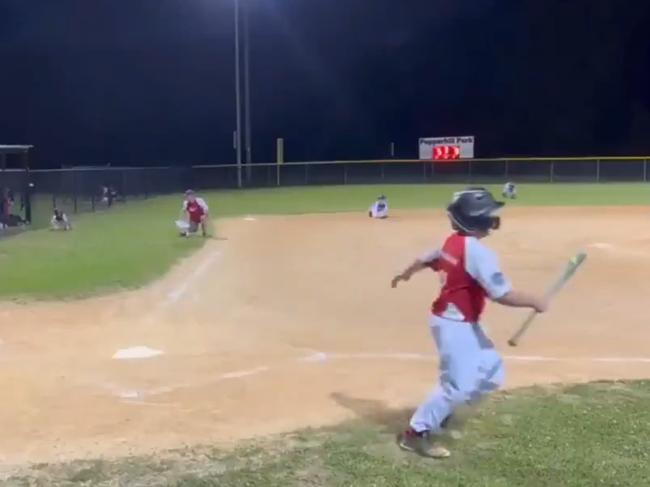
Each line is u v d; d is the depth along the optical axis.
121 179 36.09
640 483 4.79
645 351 8.41
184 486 4.72
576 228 22.56
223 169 45.41
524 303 4.94
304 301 11.42
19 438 5.59
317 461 5.08
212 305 11.05
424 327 9.64
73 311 10.46
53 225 22.31
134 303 11.09
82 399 6.52
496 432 5.61
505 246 18.25
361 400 6.46
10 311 10.38
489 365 5.07
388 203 34.38
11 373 7.31
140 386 6.91
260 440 5.50
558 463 5.07
